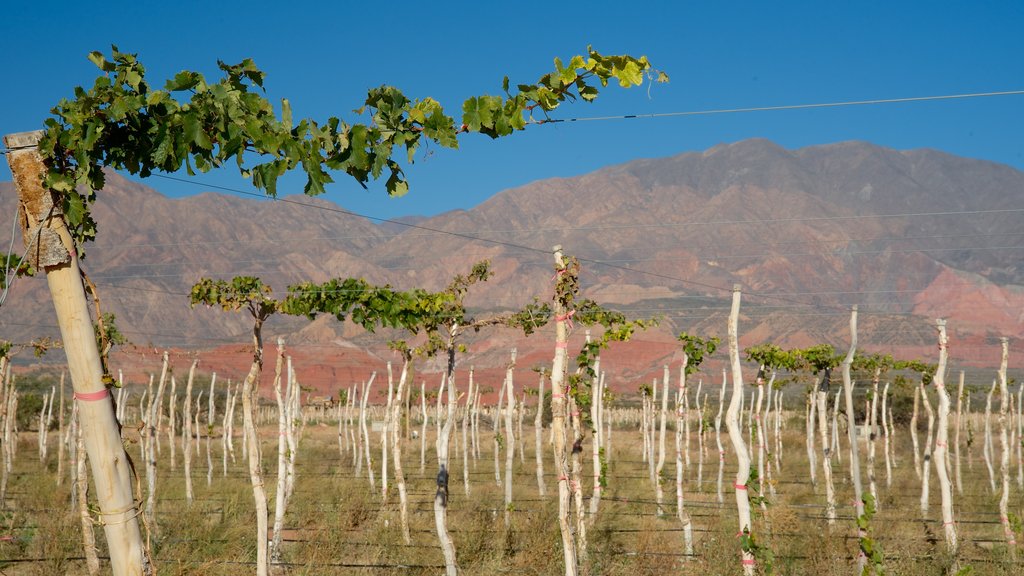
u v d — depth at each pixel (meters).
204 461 31.02
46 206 4.79
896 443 38.97
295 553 12.72
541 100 5.42
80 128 4.77
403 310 12.51
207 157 5.18
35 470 24.75
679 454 14.31
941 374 13.17
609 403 30.14
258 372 10.34
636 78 5.39
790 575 11.60
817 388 24.81
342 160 5.21
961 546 12.66
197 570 10.76
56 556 11.34
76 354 4.84
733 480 26.78
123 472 4.93
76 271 4.86
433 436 44.91
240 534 13.55
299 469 24.42
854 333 11.98
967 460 35.00
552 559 12.00
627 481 24.56
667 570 12.21
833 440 32.50
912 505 20.61
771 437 40.38
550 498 19.25
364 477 24.47
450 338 12.86
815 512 17.81
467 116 5.39
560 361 9.07
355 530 15.02
